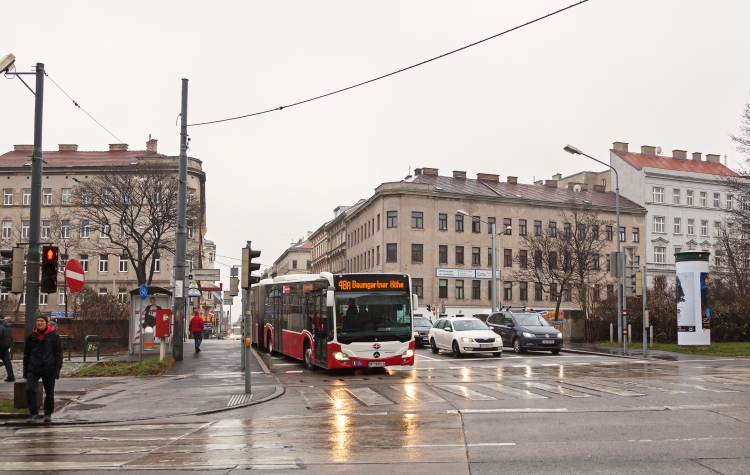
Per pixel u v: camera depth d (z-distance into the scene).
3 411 12.13
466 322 27.75
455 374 19.34
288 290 23.98
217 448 8.79
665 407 12.19
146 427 10.81
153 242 44.97
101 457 8.28
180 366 21.69
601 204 73.31
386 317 19.17
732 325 32.31
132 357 24.72
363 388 15.92
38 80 14.29
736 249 41.19
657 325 32.56
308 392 15.28
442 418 11.07
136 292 25.59
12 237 62.25
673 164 79.56
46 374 11.59
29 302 13.55
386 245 63.78
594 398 13.57
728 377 17.89
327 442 9.08
